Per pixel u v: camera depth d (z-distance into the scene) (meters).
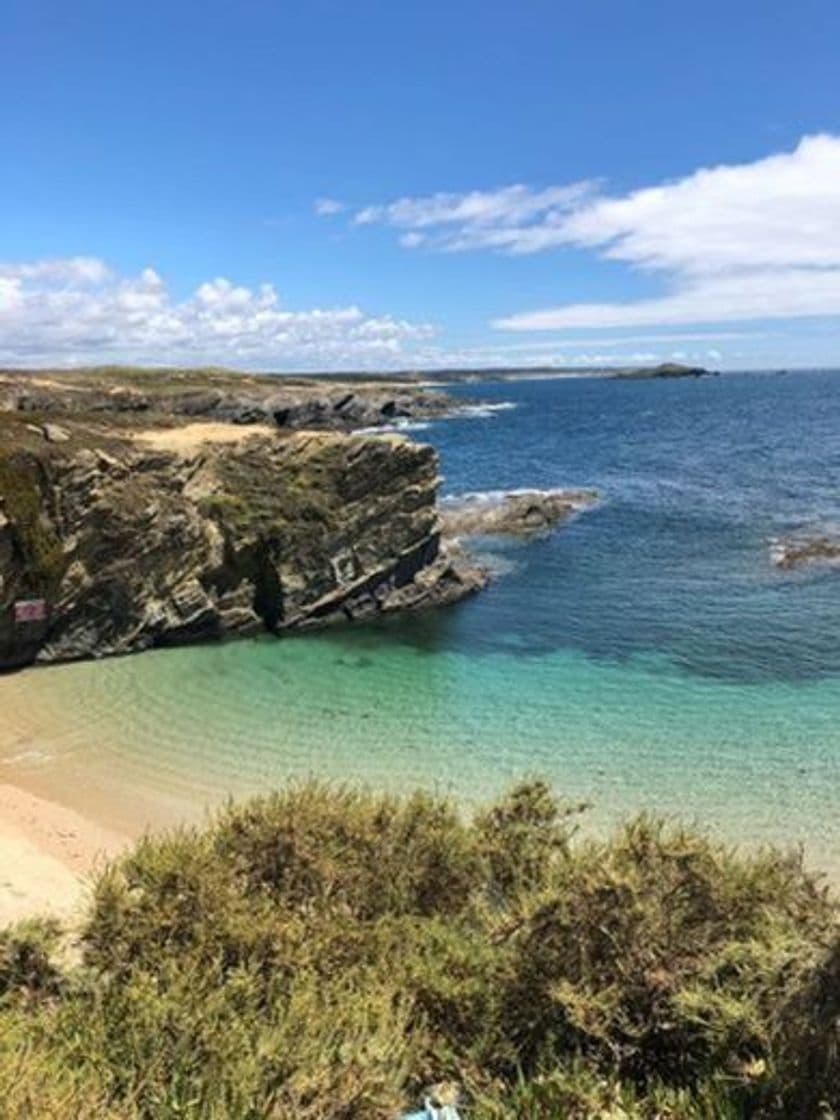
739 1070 5.59
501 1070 6.41
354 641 29.58
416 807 9.81
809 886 7.79
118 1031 6.10
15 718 22.55
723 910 7.19
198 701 23.77
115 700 23.92
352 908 8.45
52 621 27.19
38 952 7.70
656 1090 5.67
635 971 6.55
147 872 8.15
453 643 28.83
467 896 9.04
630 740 20.50
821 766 18.81
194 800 17.94
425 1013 6.61
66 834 16.33
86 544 27.45
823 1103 5.19
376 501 32.56
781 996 5.71
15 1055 5.57
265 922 7.47
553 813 10.48
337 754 20.11
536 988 6.69
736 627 29.08
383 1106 5.57
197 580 29.69
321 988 6.77
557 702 23.16
